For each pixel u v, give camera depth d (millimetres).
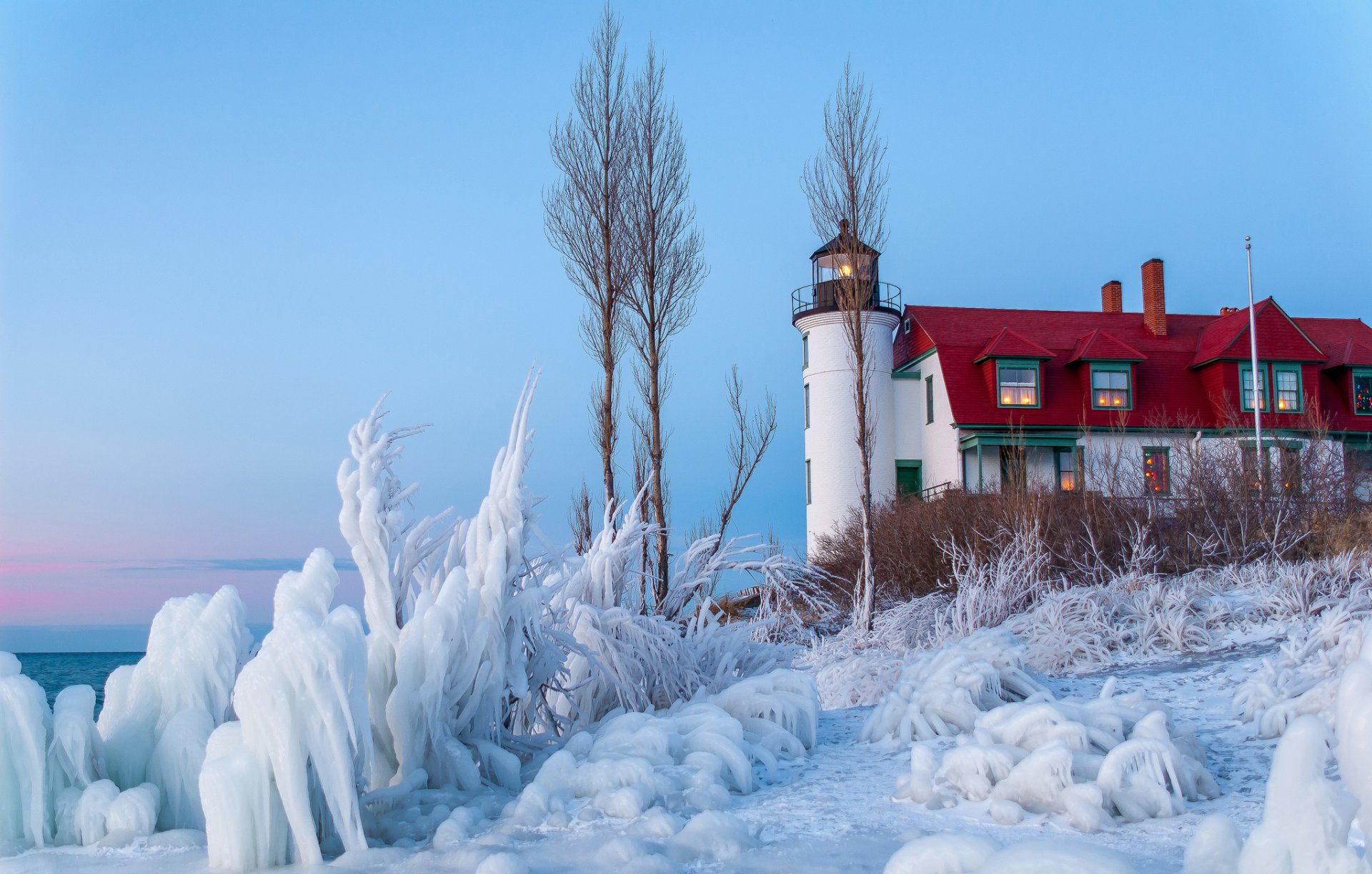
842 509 31531
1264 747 5957
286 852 3961
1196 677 8586
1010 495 19016
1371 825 2664
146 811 4227
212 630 4812
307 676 3875
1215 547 15430
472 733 5547
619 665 6742
